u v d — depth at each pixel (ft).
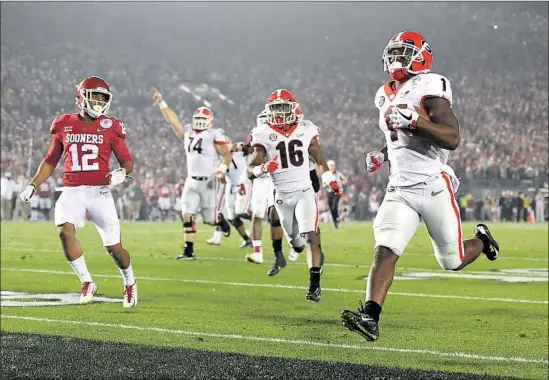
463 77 198.49
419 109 16.08
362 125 167.84
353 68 211.00
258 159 28.07
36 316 23.38
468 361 17.79
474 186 139.85
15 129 145.18
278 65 210.38
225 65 206.59
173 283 32.45
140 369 15.12
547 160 150.10
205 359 16.22
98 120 24.95
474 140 158.10
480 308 25.98
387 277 15.83
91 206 25.03
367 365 16.16
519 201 128.26
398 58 16.39
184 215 43.83
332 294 29.37
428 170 16.57
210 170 43.75
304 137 28.07
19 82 161.27
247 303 26.78
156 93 42.93
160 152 145.48
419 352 18.71
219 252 49.06
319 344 19.56
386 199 16.83
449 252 17.10
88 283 26.25
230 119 182.91
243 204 50.60
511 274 37.52
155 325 22.12
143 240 61.05
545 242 63.87
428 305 26.58
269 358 16.52
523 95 179.42
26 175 124.88
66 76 172.45
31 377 14.42
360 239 64.49
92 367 15.25
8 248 51.16
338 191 27.99
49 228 78.54
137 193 111.24
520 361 17.84
